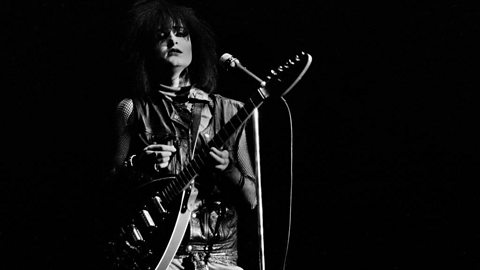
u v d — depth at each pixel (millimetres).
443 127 4223
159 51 2982
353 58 4367
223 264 2773
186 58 3008
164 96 2959
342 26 4391
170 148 2744
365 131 4309
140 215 2793
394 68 4316
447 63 4250
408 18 4312
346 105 4348
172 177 2762
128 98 2992
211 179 2822
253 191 2877
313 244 4281
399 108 4285
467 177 4141
